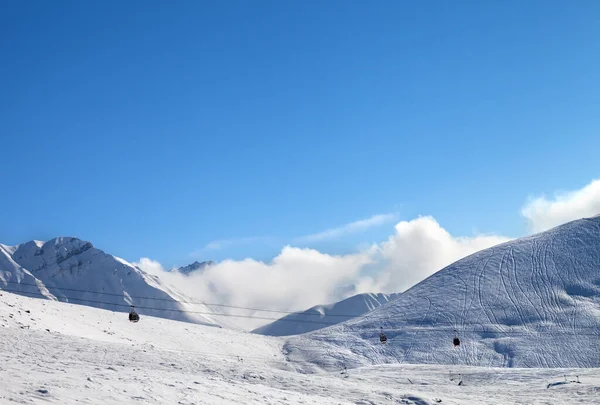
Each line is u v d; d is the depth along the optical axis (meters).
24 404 18.03
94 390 22.67
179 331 115.94
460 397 44.53
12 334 50.91
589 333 114.44
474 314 133.62
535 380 64.19
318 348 123.06
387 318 142.25
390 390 41.75
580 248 159.75
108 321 104.31
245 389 30.92
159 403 22.91
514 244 174.62
